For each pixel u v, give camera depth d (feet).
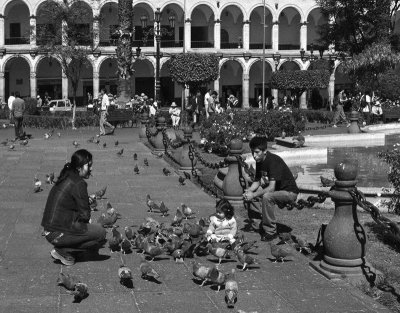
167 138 63.52
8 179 47.32
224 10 201.26
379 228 30.66
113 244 25.76
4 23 186.91
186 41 192.34
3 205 36.81
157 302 20.16
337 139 82.12
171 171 52.37
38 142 79.36
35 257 25.52
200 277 21.30
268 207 28.30
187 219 32.17
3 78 182.60
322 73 158.40
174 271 23.56
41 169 53.36
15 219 32.94
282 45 205.36
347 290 21.57
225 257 25.48
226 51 194.90
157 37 125.29
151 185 44.91
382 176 47.11
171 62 131.44
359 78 122.52
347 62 122.72
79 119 110.11
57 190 24.75
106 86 191.01
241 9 195.31
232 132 67.00
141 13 192.54
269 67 205.05
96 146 73.77
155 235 26.23
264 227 28.68
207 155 66.08
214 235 26.73
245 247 25.04
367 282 22.38
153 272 21.63
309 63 199.52
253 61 196.85
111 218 29.68
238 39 203.31
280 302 20.34
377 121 119.03
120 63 115.24
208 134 68.08
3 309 19.36
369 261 25.16
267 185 29.07
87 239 24.50
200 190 42.68
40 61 187.01
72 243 24.26
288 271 23.82
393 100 132.05
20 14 189.98
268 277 23.04
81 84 190.80
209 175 49.62
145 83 197.16
